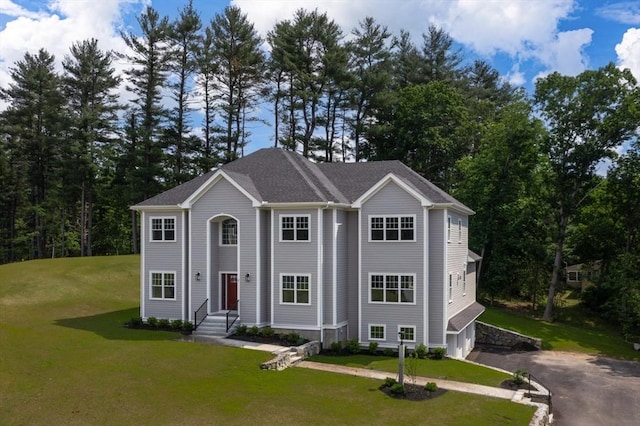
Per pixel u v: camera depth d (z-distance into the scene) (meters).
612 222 52.50
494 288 52.81
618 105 48.56
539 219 53.34
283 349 28.23
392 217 32.78
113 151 69.19
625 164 48.81
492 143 53.94
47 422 17.00
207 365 24.50
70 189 68.00
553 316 51.69
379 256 32.91
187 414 18.55
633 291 47.22
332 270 32.19
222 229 34.59
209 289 33.53
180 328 33.12
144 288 35.47
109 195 74.88
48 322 35.22
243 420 18.44
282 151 37.34
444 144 63.94
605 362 36.97
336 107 68.00
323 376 24.91
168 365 23.97
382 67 68.75
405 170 36.78
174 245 34.97
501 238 52.47
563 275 65.50
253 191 33.12
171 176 66.00
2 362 22.25
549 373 33.25
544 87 50.69
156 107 65.38
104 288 47.72
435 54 76.62
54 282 46.50
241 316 32.47
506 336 41.66
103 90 70.19
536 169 53.59
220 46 65.12
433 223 32.66
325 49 65.81
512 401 22.89
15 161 70.06
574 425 23.95
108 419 17.62
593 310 56.25
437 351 31.22
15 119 69.62
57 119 67.69
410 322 32.28
